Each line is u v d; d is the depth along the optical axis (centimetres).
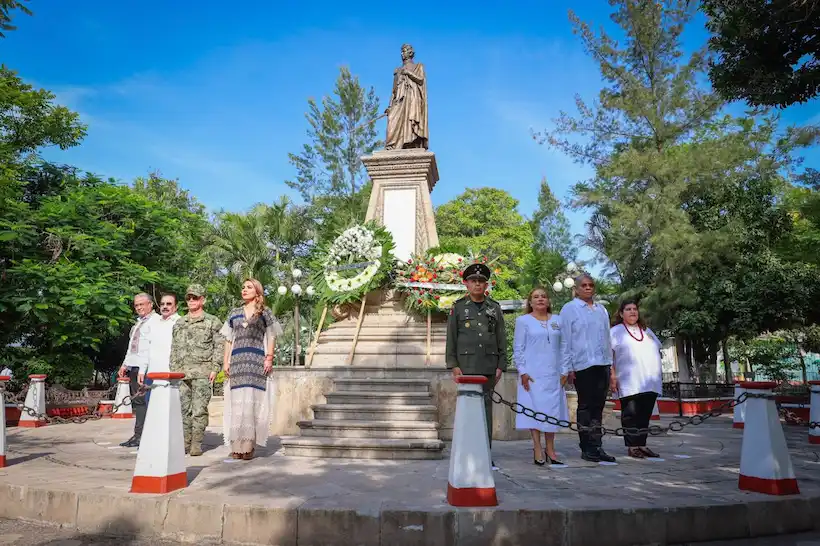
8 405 1065
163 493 439
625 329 662
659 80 2503
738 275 2138
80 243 1530
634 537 384
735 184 2253
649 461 610
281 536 388
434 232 1211
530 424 584
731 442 795
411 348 1020
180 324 674
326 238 2680
